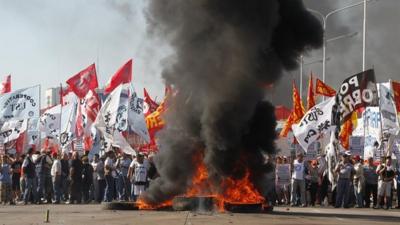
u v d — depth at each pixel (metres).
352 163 25.06
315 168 25.31
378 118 25.92
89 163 26.05
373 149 26.00
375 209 23.17
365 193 24.48
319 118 25.77
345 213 19.41
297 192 25.08
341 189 23.89
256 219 15.28
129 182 26.00
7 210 19.36
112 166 25.64
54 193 25.34
